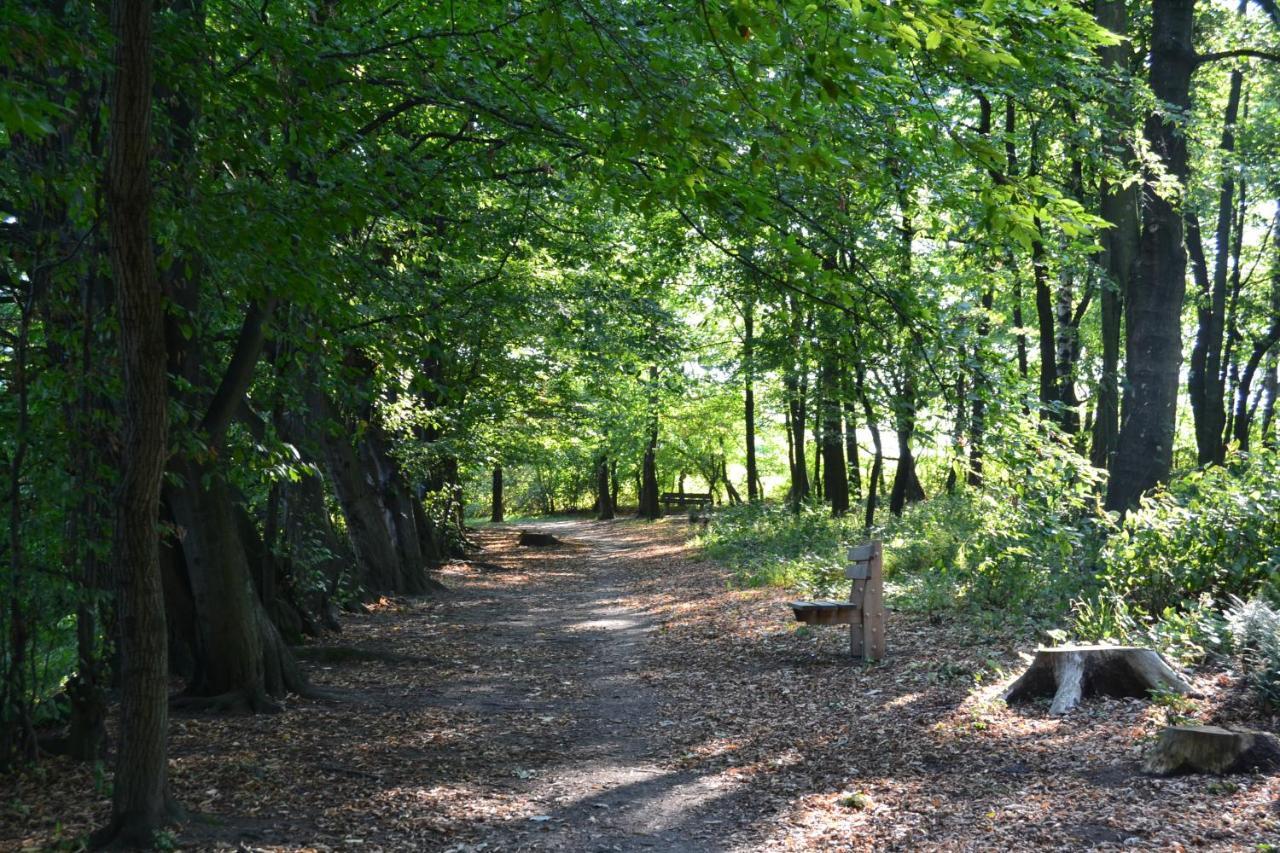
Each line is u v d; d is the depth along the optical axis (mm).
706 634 12883
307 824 5555
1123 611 8242
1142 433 11953
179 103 7453
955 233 9586
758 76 5891
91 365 6195
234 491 11461
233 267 6164
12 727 6289
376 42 7324
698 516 37219
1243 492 8664
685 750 7316
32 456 6230
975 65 4344
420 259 11797
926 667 8742
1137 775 5301
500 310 14000
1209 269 25328
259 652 9023
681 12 5723
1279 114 20016
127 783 5055
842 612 9531
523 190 11867
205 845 5004
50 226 6199
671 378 32531
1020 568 10492
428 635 14023
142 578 4949
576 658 12172
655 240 14781
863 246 10188
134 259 4535
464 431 21062
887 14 4109
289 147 6266
